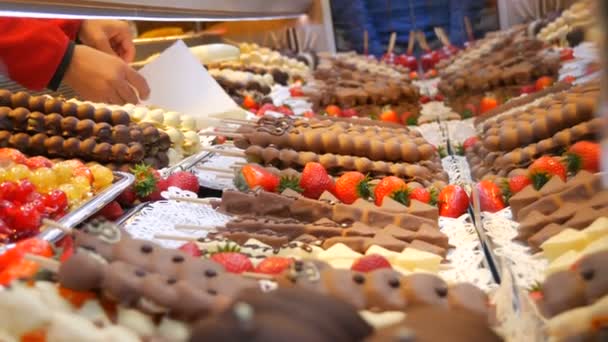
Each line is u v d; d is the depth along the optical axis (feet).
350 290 4.25
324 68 14.21
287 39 15.01
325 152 8.14
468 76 11.89
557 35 10.38
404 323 3.37
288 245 5.82
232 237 5.98
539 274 4.86
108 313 4.10
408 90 12.42
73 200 6.73
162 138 8.55
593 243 4.81
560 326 4.09
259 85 12.48
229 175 8.23
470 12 14.29
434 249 5.77
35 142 7.83
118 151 7.96
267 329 3.05
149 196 7.45
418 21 15.23
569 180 6.34
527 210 5.98
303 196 7.33
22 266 4.61
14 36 8.76
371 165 7.95
